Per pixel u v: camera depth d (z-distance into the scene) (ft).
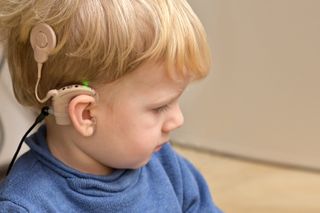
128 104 3.01
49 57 2.94
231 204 5.56
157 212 3.31
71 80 2.97
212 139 6.50
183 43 2.96
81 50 2.91
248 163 6.31
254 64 5.96
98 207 3.11
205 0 5.88
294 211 5.44
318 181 5.95
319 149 6.03
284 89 5.94
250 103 6.16
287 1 5.56
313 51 5.65
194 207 3.59
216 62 6.11
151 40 2.92
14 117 3.97
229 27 5.90
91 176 3.11
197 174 3.72
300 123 6.02
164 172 3.45
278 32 5.72
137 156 3.12
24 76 3.06
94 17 2.90
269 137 6.21
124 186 3.19
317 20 5.51
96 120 3.03
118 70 2.93
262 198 5.67
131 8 2.93
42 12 2.92
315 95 5.83
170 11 2.97
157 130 3.11
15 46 3.03
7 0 3.01
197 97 6.37
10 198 2.98
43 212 2.99
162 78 2.99
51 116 3.09
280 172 6.12
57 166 3.08
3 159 3.89
